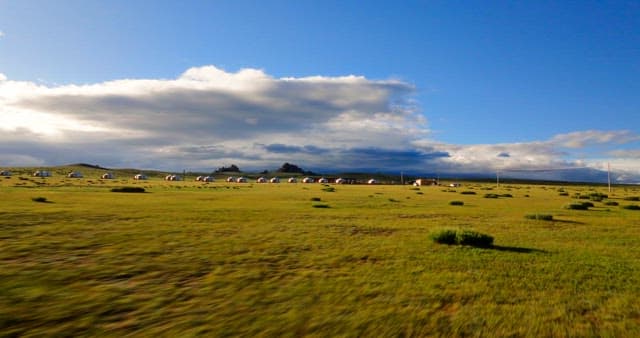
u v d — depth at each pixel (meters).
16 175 172.25
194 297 10.37
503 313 9.56
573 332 8.45
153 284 11.49
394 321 8.87
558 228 28.69
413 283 12.17
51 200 41.41
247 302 10.03
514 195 92.06
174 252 16.05
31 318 8.53
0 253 14.79
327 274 13.17
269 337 7.88
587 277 13.39
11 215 25.50
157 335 7.85
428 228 26.81
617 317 9.43
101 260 14.23
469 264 15.15
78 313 8.93
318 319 8.90
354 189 112.94
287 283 11.93
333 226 26.53
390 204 51.28
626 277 13.51
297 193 77.06
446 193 93.12
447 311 9.63
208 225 24.89
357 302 10.20
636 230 27.98
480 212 41.69
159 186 99.12
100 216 27.52
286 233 22.52
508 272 13.91
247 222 27.20
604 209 49.19
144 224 24.30
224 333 8.02
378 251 17.58
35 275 11.95
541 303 10.39
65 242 17.39
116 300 9.94
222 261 14.70
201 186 108.50
